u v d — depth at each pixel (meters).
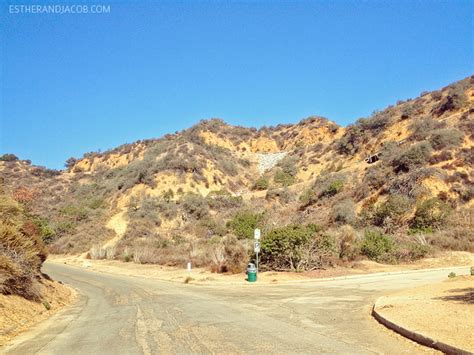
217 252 31.59
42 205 72.75
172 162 78.56
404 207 39.41
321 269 25.64
